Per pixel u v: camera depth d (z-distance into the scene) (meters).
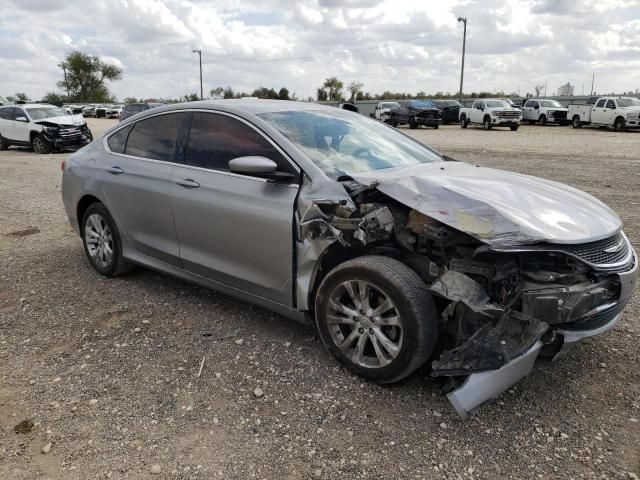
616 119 28.58
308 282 3.53
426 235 3.20
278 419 3.05
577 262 2.99
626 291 3.22
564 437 2.90
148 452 2.80
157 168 4.46
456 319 3.11
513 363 2.81
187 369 3.58
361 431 2.95
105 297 4.79
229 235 3.89
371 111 49.12
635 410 3.12
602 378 3.44
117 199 4.80
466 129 33.00
